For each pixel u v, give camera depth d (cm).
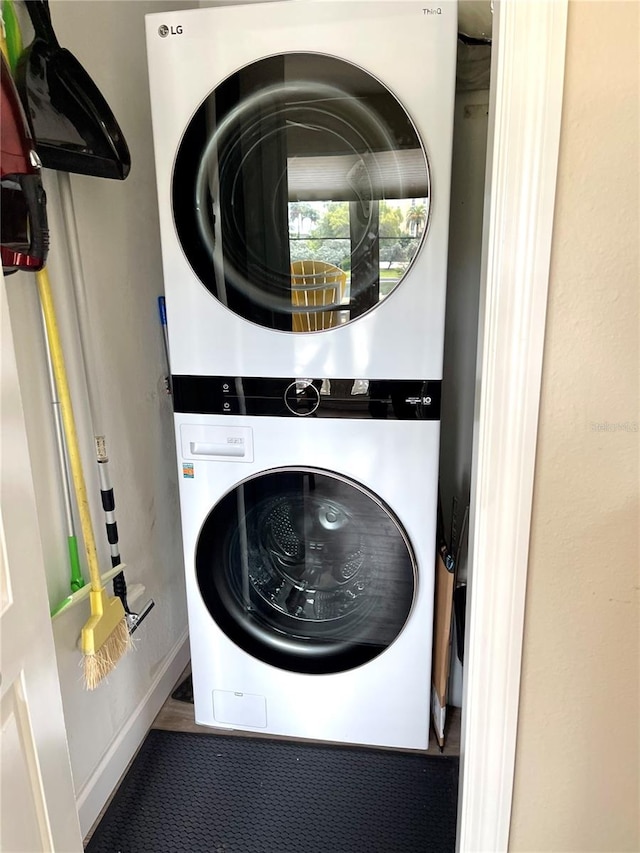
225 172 128
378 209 124
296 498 145
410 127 119
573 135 80
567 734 101
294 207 127
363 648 150
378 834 137
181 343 137
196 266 132
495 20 82
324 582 152
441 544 155
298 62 119
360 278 128
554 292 84
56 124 110
